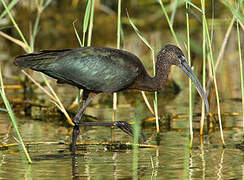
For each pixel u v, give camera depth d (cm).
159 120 1498
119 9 1295
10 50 2255
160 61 1266
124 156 1155
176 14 2612
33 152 1185
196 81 1252
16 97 1748
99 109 1647
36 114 1622
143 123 1492
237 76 2006
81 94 1515
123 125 1248
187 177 995
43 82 1875
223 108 1616
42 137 1325
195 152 1180
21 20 2191
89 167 1067
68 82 1214
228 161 1105
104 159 1130
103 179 986
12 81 1964
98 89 1212
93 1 1277
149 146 1238
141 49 2197
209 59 1473
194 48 2100
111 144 1259
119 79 1205
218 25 2341
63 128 1446
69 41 2336
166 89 1900
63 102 1670
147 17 2592
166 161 1109
